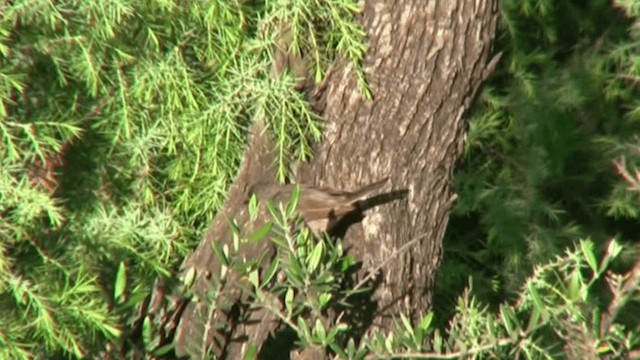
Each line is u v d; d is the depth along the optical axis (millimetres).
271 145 8133
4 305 8125
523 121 12195
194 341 7793
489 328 7195
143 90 8562
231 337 7973
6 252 8094
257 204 7941
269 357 8445
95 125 8594
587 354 7133
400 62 8062
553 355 7309
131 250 8438
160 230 8516
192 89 8547
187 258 8188
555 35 12469
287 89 8023
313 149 8195
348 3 8008
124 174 8719
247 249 7898
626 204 12047
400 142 8164
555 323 7297
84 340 8016
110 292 8445
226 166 8641
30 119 8320
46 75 8438
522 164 12148
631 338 7254
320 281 7289
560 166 12281
